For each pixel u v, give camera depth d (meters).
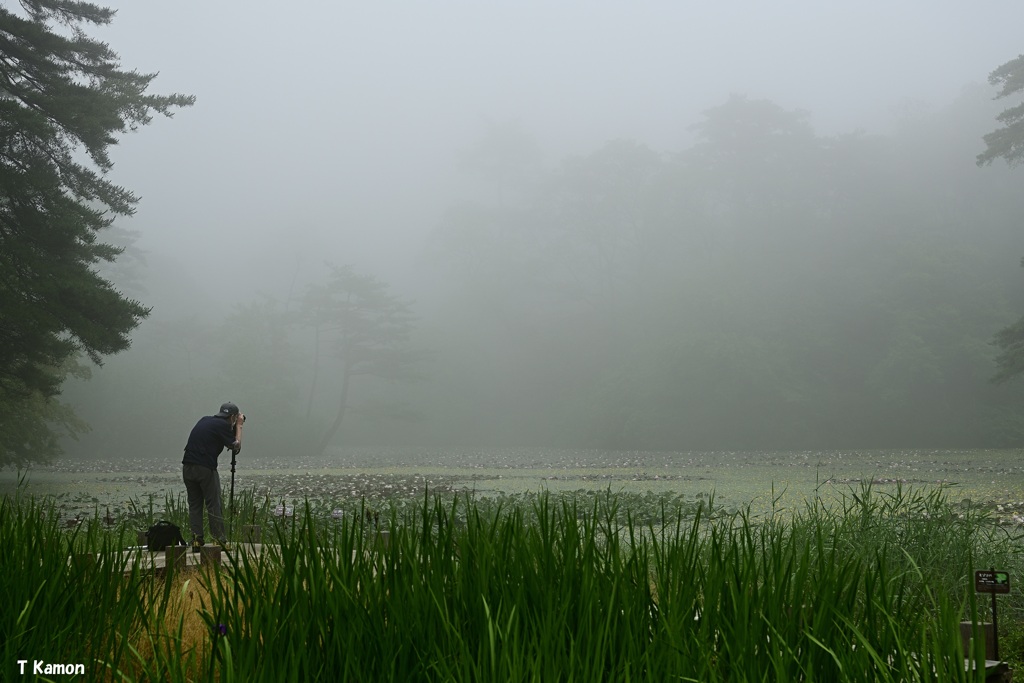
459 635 2.64
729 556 3.21
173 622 3.47
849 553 6.02
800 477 27.25
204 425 9.37
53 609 3.24
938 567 6.46
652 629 2.92
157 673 2.78
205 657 2.85
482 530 3.50
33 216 24.12
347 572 3.09
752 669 2.59
